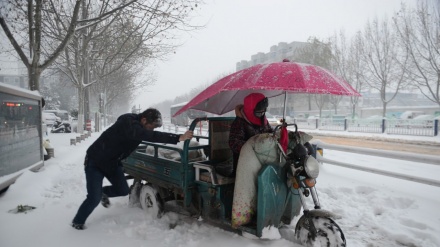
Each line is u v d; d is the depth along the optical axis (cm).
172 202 529
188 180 409
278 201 358
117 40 1700
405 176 581
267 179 344
